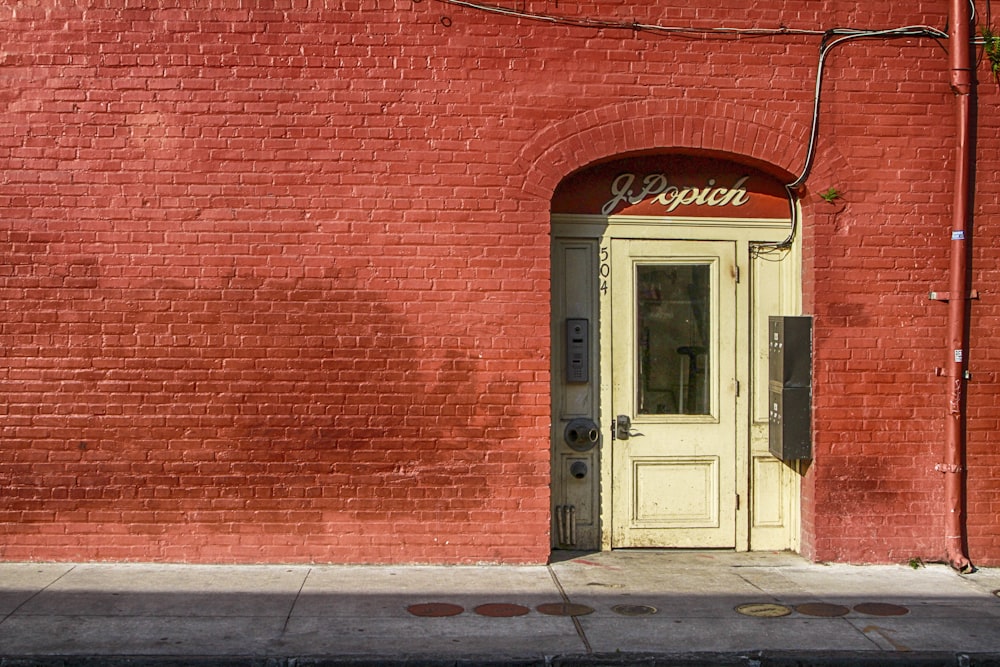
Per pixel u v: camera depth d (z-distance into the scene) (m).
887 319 8.38
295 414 8.09
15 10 8.01
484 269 8.15
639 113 8.24
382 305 8.11
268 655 6.05
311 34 8.10
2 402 7.97
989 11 8.43
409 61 8.14
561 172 8.21
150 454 8.02
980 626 6.81
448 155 8.14
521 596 7.37
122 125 8.02
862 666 6.17
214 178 8.04
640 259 8.70
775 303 8.80
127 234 8.01
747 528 8.77
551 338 8.62
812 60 8.35
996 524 8.42
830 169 8.34
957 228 8.30
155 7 8.05
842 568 8.27
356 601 7.18
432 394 8.14
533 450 8.18
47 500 8.00
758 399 8.81
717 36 8.29
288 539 8.08
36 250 7.98
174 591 7.34
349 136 8.11
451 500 8.16
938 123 8.41
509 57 8.20
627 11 8.26
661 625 6.73
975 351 8.41
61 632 6.42
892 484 8.38
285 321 8.07
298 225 8.07
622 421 8.70
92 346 8.00
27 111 7.99
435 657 6.07
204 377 8.04
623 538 8.72
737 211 8.72
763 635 6.55
